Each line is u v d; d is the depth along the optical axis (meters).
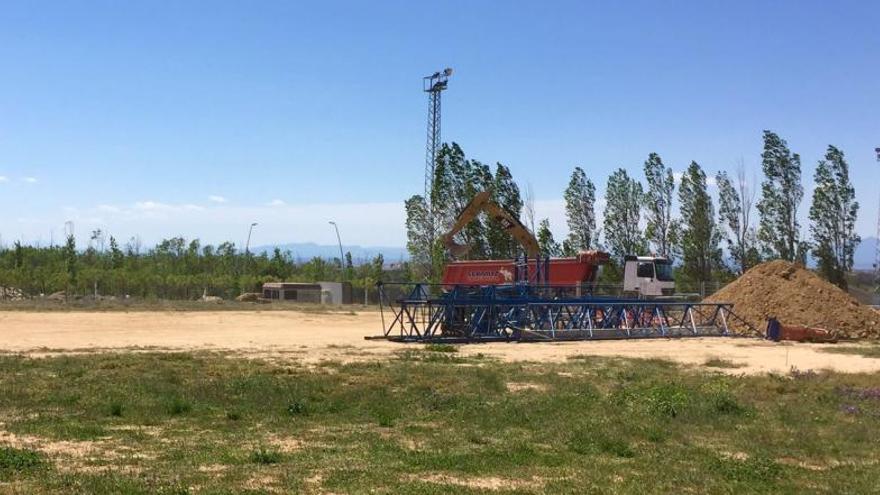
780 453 11.63
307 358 24.67
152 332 37.50
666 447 11.85
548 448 11.59
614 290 57.31
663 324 38.19
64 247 94.94
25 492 8.35
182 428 12.78
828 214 64.25
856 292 71.44
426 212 74.44
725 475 9.98
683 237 69.06
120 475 9.20
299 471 9.70
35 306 56.59
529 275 43.66
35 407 14.34
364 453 10.91
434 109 72.75
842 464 10.91
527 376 20.34
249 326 43.19
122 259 96.38
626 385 18.62
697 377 20.75
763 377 20.56
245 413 14.18
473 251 71.06
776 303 39.50
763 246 66.25
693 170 68.81
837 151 63.97
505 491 8.94
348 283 85.25
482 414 14.30
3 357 22.95
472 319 34.84
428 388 17.55
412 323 34.44
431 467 10.13
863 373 21.89
